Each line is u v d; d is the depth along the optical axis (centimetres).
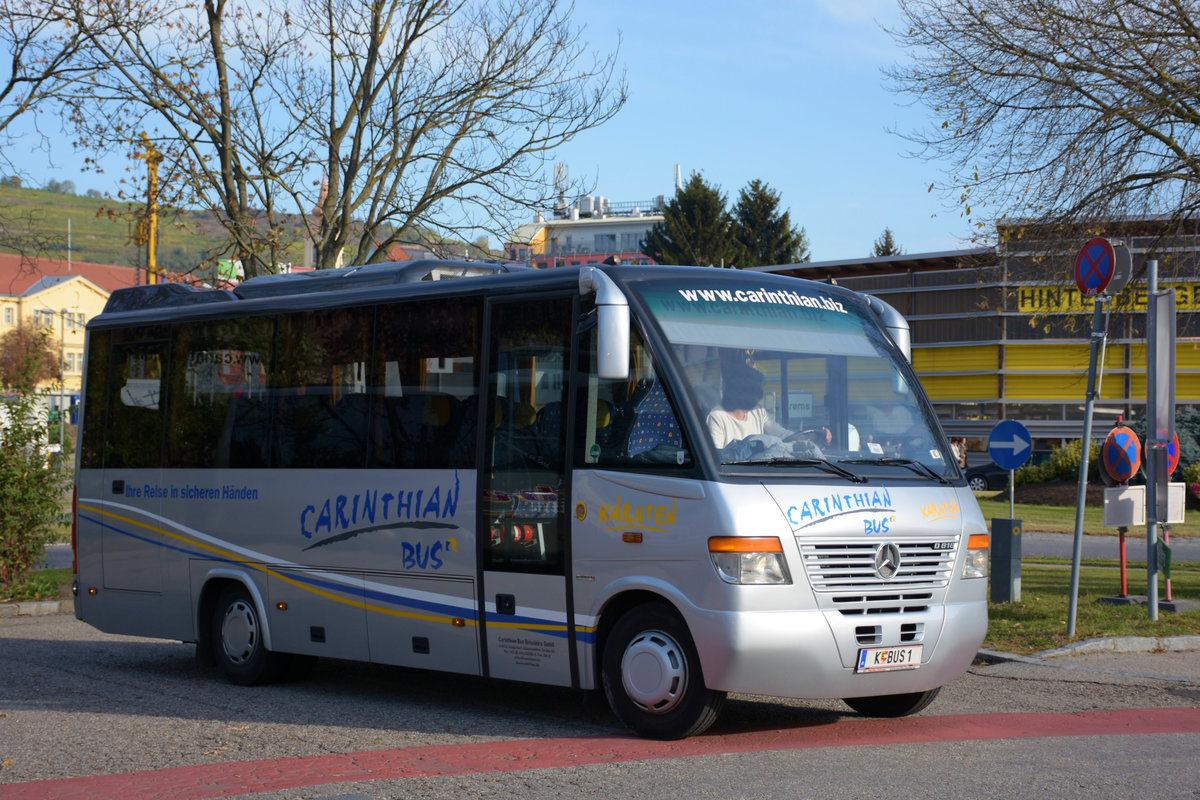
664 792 613
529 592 802
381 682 1031
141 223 1961
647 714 741
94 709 909
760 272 849
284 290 1047
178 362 1097
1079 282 1140
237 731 811
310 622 961
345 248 2066
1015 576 1324
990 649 1067
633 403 762
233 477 1030
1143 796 601
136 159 1900
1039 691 916
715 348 771
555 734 775
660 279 791
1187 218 1689
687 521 718
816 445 769
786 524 708
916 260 3834
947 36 1773
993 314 3653
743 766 668
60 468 1631
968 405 3794
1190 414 3366
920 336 3897
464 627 845
